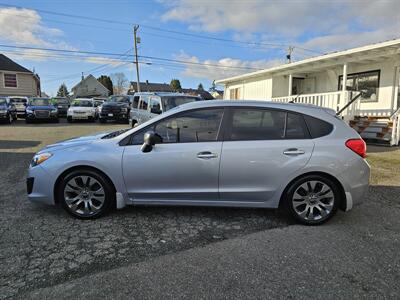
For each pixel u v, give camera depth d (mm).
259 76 18016
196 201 3992
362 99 12898
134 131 4035
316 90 15641
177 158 3891
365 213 4367
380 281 2736
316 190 3910
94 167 3945
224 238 3562
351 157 3850
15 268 2885
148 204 4039
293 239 3545
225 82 22109
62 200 4020
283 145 3859
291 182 3889
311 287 2645
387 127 10633
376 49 10500
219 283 2689
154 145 3932
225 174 3893
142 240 3492
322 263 3027
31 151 9117
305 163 3824
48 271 2846
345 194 3869
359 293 2568
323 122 3975
